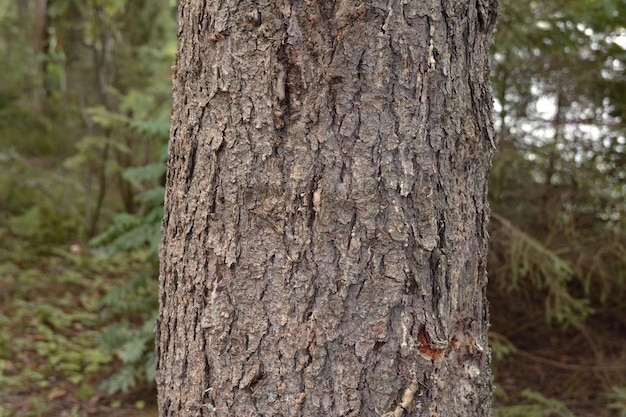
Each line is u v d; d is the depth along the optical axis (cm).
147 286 368
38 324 405
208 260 139
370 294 135
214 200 138
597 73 342
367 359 136
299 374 136
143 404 324
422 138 135
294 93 134
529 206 354
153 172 302
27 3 733
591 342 337
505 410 296
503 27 324
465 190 140
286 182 135
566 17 326
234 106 136
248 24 135
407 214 135
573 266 343
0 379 329
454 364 140
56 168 664
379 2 133
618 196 349
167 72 529
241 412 138
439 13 135
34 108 710
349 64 134
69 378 344
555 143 337
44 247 549
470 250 141
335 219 135
